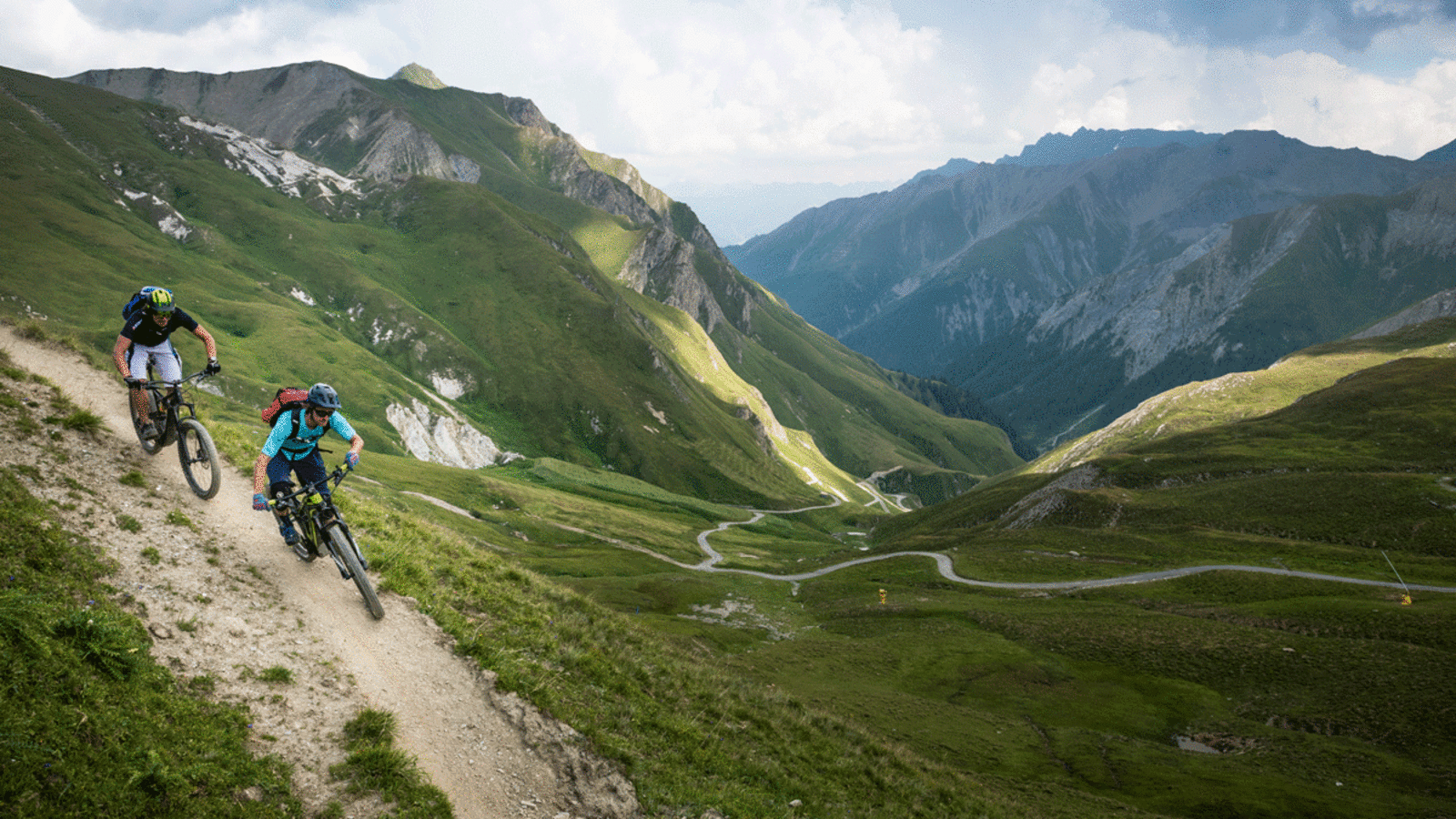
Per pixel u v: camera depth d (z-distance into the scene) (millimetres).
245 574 10898
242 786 7762
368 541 13789
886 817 15812
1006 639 98375
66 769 6723
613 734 11844
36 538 9148
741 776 13508
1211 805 46719
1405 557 129375
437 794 8898
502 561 18875
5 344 14758
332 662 10094
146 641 8711
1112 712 71938
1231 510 167250
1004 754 53469
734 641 89875
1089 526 178125
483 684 11234
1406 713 65938
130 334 11445
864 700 62281
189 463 12070
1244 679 78750
